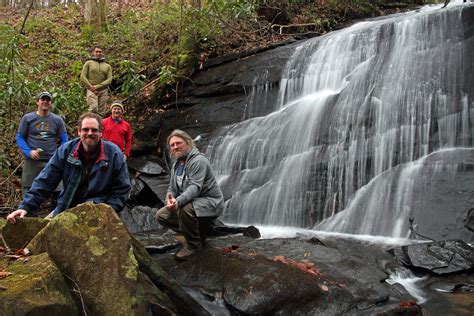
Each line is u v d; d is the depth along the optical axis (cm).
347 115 766
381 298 402
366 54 852
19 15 1836
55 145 621
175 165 488
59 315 302
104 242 340
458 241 509
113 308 324
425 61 747
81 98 1007
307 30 1279
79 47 1393
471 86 677
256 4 1269
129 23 1467
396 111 724
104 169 404
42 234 349
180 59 1154
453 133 668
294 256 476
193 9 1170
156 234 593
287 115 857
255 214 747
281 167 774
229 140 888
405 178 643
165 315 367
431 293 430
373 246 547
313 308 384
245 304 381
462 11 738
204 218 478
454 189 593
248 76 1009
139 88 1105
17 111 943
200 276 438
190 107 1060
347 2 1346
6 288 296
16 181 820
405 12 1258
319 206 702
